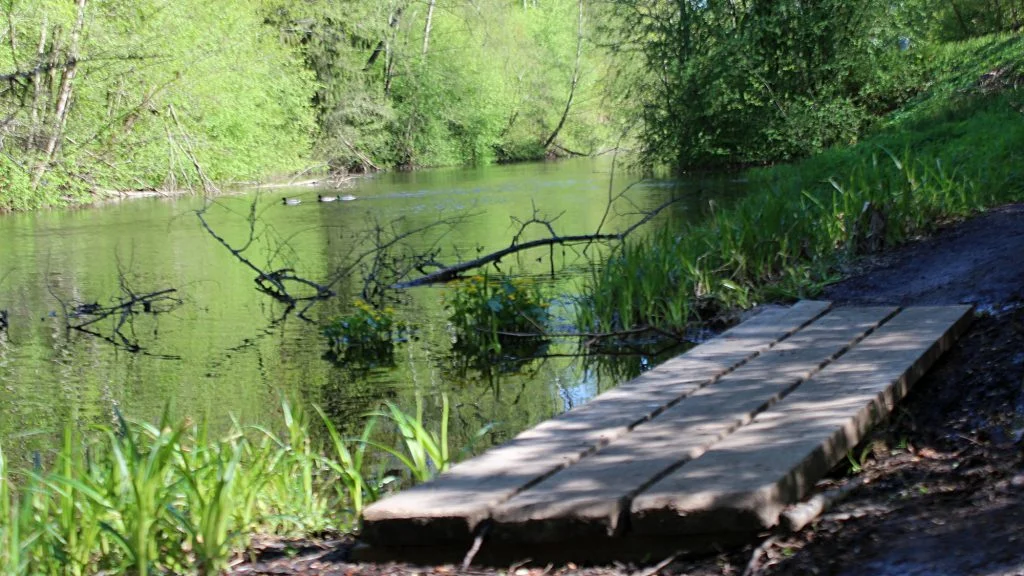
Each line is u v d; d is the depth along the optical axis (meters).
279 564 3.56
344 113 37.50
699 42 25.70
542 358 7.64
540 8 54.94
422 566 3.38
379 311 8.77
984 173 10.22
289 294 11.15
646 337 7.96
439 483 3.61
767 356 5.00
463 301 8.95
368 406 6.55
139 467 3.85
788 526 3.17
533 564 3.29
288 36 36.91
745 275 8.66
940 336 4.99
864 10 23.48
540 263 12.37
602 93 31.00
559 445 3.90
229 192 27.08
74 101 25.44
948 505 3.17
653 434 3.90
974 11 28.91
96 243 16.25
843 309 6.04
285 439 5.83
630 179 25.36
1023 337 4.78
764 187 15.10
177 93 27.38
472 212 18.94
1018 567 2.62
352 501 4.45
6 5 24.06
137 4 27.31
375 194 24.48
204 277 12.48
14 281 12.54
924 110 20.31
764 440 3.63
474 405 6.45
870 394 4.09
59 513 3.95
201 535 3.70
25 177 22.77
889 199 9.20
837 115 22.94
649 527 3.16
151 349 8.52
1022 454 3.48
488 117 44.56
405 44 42.75
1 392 7.21
